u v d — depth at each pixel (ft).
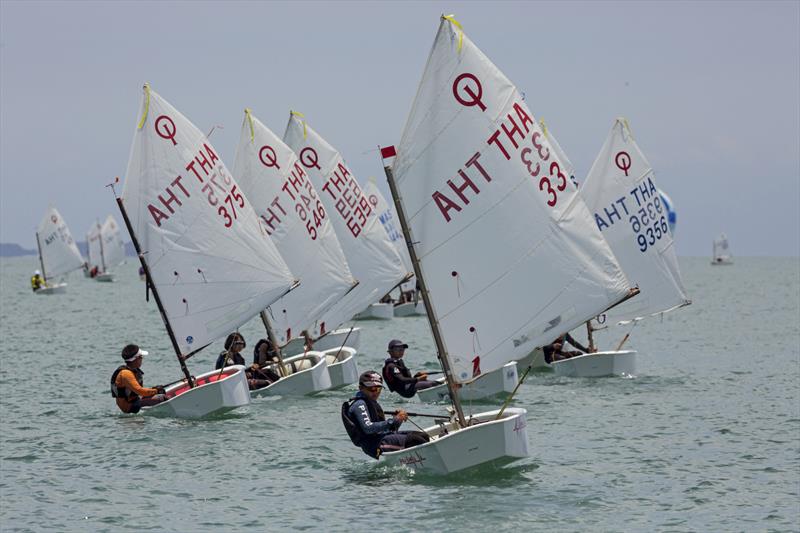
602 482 208.13
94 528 180.45
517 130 213.25
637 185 393.29
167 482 211.82
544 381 358.64
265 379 328.70
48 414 297.74
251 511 188.96
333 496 198.39
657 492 200.75
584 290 214.69
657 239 392.68
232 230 319.06
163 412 289.94
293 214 389.80
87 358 474.90
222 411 285.02
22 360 465.06
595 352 374.43
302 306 391.45
